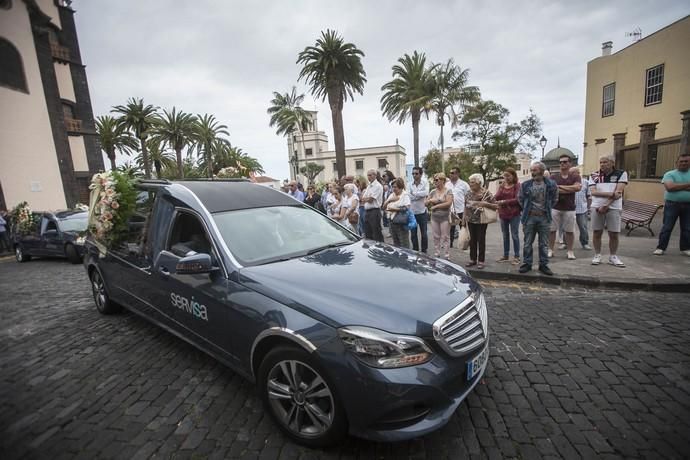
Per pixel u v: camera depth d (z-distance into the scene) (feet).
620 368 9.99
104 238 14.17
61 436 8.23
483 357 8.06
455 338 7.32
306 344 7.09
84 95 87.51
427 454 7.20
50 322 15.81
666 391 8.89
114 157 126.93
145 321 15.24
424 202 23.93
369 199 25.09
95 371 11.20
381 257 10.08
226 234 10.00
